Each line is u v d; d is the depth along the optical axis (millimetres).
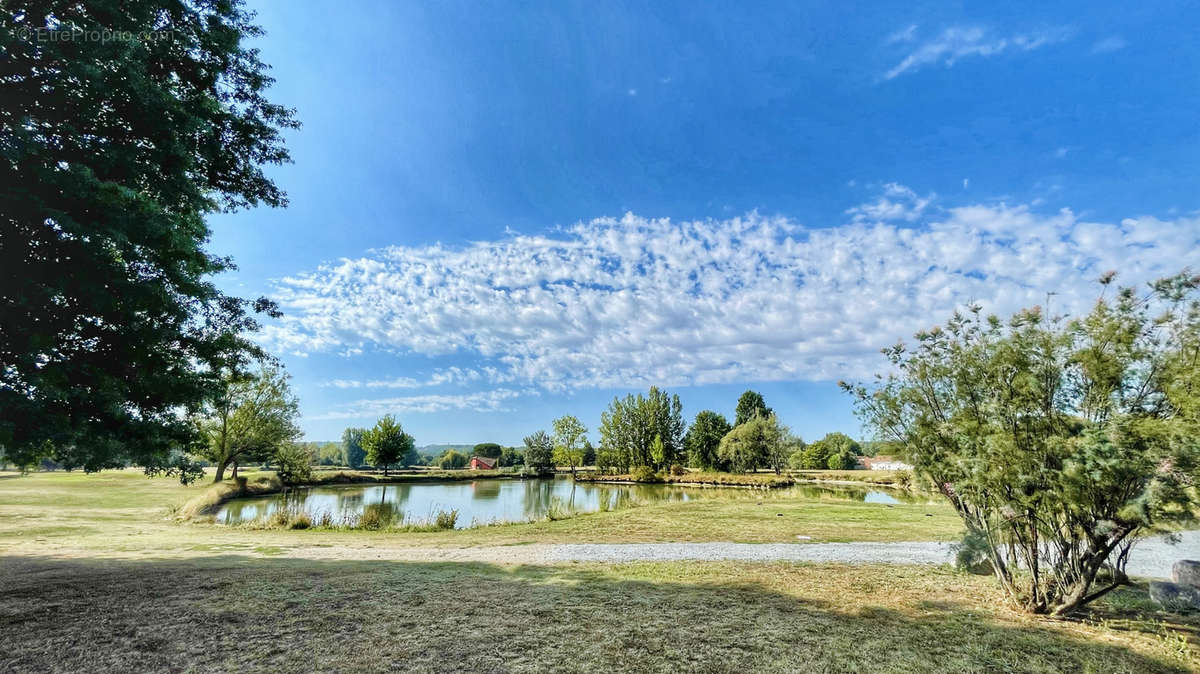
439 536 15797
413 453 105375
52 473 47344
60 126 6195
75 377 6816
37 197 5715
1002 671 5086
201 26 8594
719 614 6750
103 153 6574
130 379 7410
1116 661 5340
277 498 35531
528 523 19172
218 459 35781
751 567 10008
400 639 5617
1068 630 6281
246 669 4754
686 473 67188
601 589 8070
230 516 24688
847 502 26359
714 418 74750
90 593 7188
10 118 5938
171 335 7625
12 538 13320
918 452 7781
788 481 51594
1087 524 6195
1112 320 6055
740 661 5211
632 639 5766
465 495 40594
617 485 55500
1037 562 7102
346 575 8789
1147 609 7273
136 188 7188
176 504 25000
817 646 5648
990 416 6871
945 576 9203
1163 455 5352
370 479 56000
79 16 6586
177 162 7707
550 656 5234
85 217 6215
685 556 11398
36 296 6012
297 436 41562
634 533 15414
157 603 6738
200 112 8039
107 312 6582
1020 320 6633
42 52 5883
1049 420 6383
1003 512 6883
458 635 5777
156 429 7625
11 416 5965
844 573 9430
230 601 6906
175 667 4754
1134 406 6059
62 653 4996
